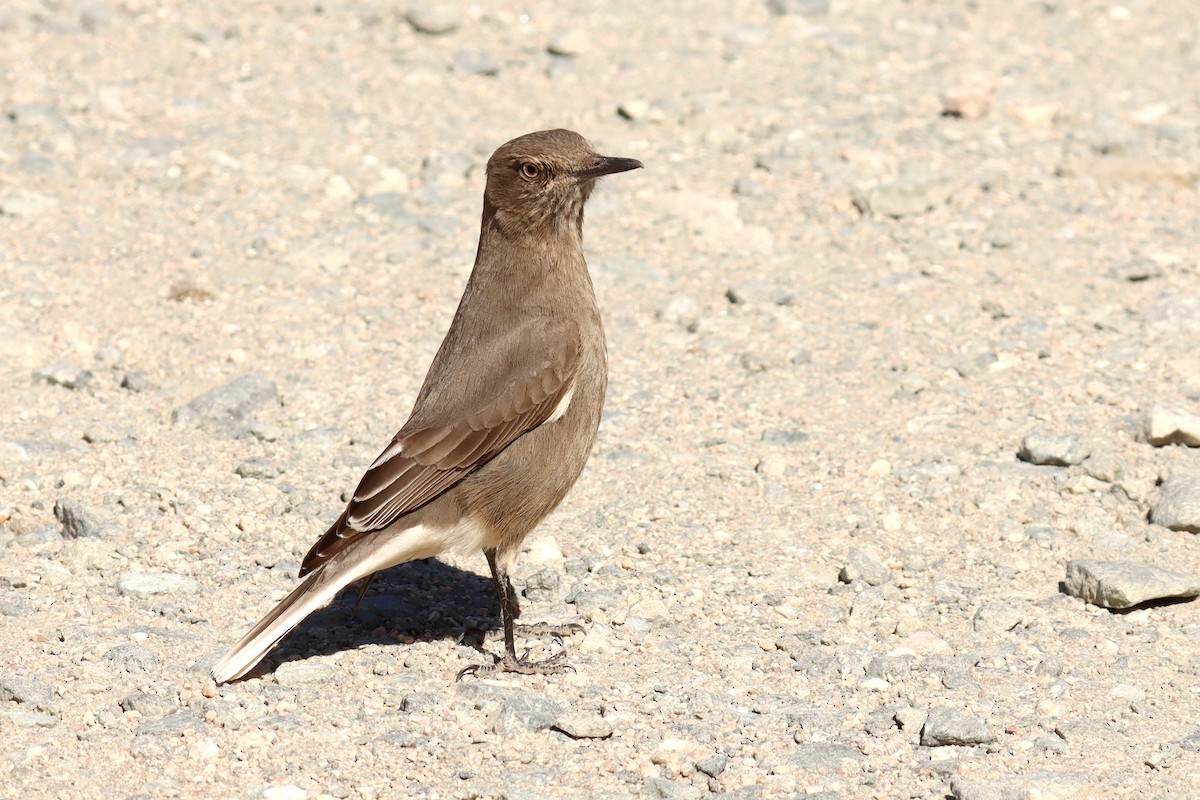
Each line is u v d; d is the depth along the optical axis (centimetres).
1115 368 1734
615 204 2169
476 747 1093
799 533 1429
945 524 1440
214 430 1594
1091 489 1490
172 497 1459
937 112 2491
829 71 2634
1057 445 1531
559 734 1111
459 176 2239
